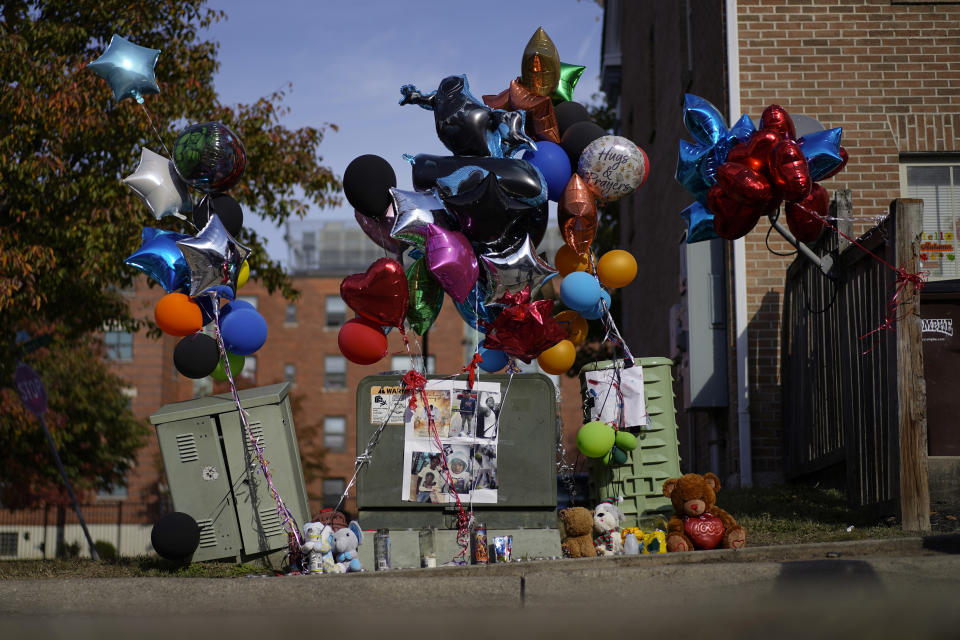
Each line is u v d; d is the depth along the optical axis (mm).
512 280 6750
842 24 11211
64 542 36719
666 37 15320
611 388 7719
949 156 11133
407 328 7211
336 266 49781
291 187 15836
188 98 15078
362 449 6703
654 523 7609
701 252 11258
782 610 4344
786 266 10805
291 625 4715
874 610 4250
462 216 6730
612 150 7074
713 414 11562
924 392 6910
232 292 7270
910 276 6969
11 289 13094
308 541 6426
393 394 6758
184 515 6777
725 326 11133
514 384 6789
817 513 7926
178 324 6938
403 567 6516
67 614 5262
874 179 11055
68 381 23844
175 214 7609
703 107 7887
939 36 11195
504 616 4711
